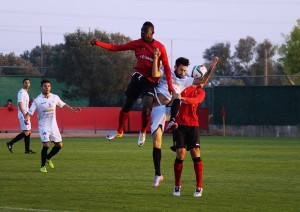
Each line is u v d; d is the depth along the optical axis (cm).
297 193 2642
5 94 10388
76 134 7994
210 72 2522
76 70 11125
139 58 2608
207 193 2630
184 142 2528
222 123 8275
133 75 2630
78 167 3669
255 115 8106
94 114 8138
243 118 8169
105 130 8219
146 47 2597
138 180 3044
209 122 8512
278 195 2581
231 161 4153
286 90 7931
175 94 2470
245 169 3628
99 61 11125
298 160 4244
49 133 3453
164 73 2562
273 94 8000
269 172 3469
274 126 8006
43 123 3447
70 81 11175
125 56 11219
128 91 2653
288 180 3097
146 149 5253
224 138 7431
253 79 12081
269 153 4897
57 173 3341
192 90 2534
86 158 4309
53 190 2680
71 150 5097
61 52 11188
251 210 2227
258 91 8075
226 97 8262
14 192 2616
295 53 12900
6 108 7688
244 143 6309
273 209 2247
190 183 2953
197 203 2366
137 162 4009
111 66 11106
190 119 2519
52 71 11231
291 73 12975
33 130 8006
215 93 8312
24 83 4559
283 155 4694
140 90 2638
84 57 11175
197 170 2534
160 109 2600
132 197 2498
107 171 3453
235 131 8219
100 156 4484
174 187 2589
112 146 5647
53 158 4297
